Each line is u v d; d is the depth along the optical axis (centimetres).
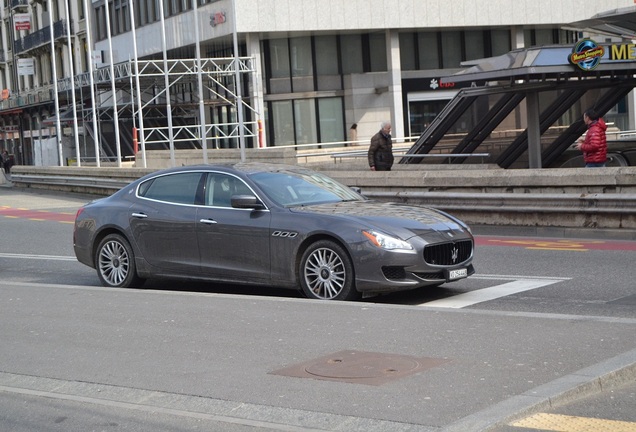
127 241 1400
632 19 2656
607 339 885
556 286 1301
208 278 1312
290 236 1224
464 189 2183
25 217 3011
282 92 5522
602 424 668
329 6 5359
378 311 1072
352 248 1173
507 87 2792
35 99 7612
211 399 763
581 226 1916
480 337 918
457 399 717
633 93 6159
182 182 1364
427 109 5772
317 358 870
